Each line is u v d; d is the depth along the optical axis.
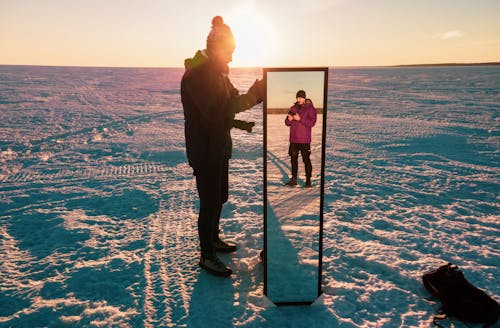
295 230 2.25
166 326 2.04
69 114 14.84
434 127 11.10
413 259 2.84
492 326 2.03
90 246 3.13
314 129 2.11
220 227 3.47
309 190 2.24
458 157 7.02
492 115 13.73
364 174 5.72
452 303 2.06
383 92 27.59
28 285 2.53
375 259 2.79
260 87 2.11
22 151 7.85
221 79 2.18
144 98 23.16
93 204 4.32
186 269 2.68
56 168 6.31
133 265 2.76
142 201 4.40
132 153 7.57
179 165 6.47
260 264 2.71
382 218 3.76
